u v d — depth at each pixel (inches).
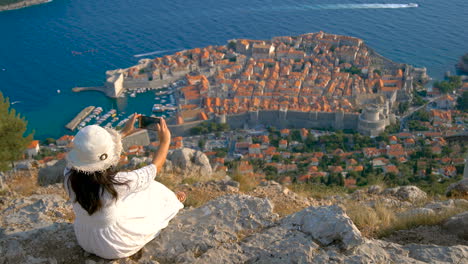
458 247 291.3
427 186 898.1
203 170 807.1
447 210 451.2
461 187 647.8
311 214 317.1
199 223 329.4
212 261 274.7
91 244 268.1
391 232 393.4
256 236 305.4
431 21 7583.7
